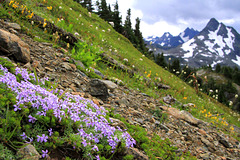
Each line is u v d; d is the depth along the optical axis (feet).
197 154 19.80
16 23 28.45
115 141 11.34
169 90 52.47
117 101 23.61
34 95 10.48
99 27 98.07
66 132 10.43
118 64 44.16
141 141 15.44
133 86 36.68
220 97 152.35
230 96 240.12
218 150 23.29
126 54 71.46
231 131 36.63
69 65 25.54
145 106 26.66
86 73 27.50
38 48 25.67
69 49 35.04
